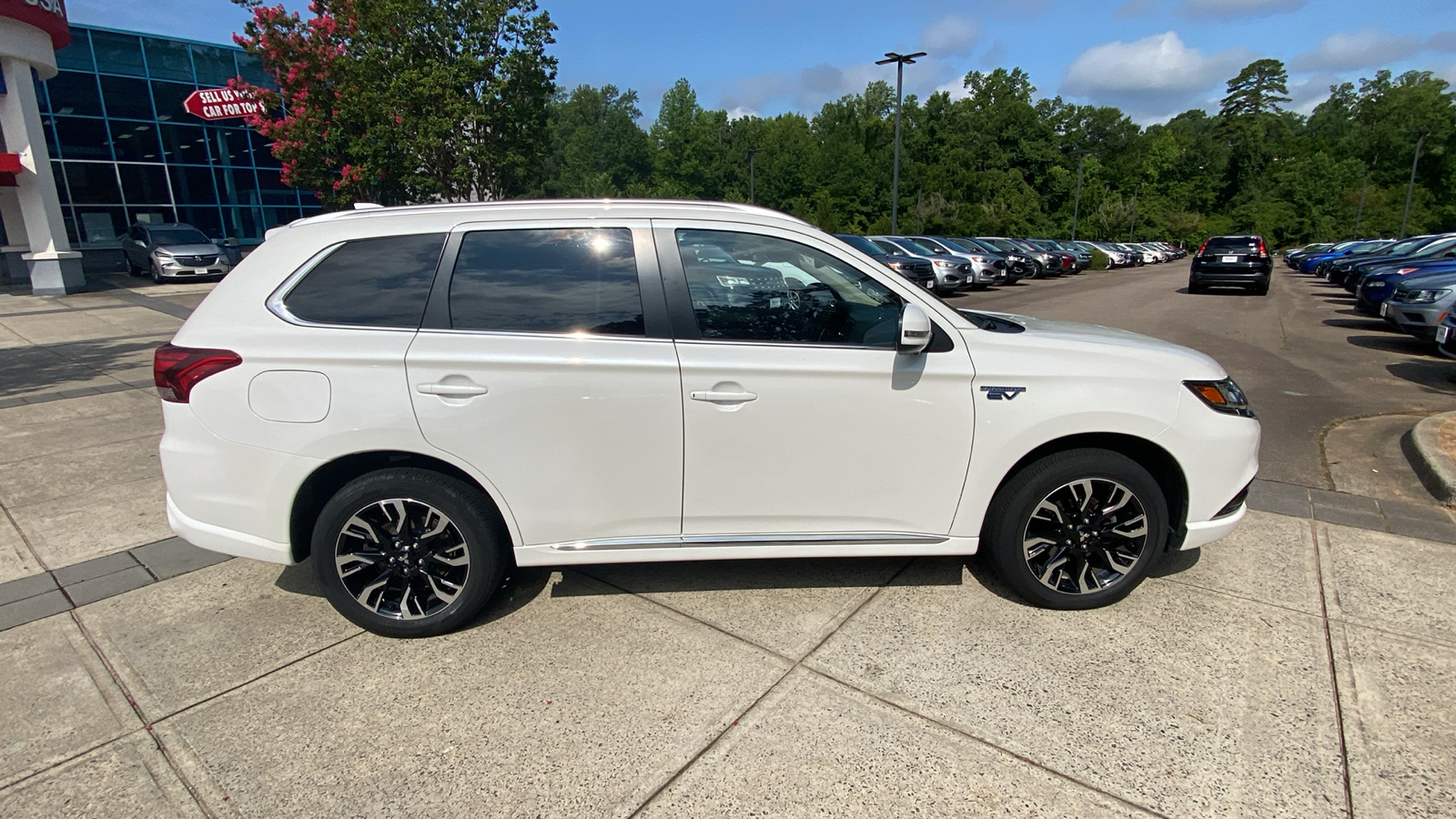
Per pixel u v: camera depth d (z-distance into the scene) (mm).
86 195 23328
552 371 2963
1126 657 3004
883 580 3646
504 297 3045
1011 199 70125
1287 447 5820
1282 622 3248
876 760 2459
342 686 2871
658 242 3115
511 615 3359
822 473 3137
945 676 2887
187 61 24578
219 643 3162
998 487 3260
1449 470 4785
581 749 2523
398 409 2939
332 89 17625
